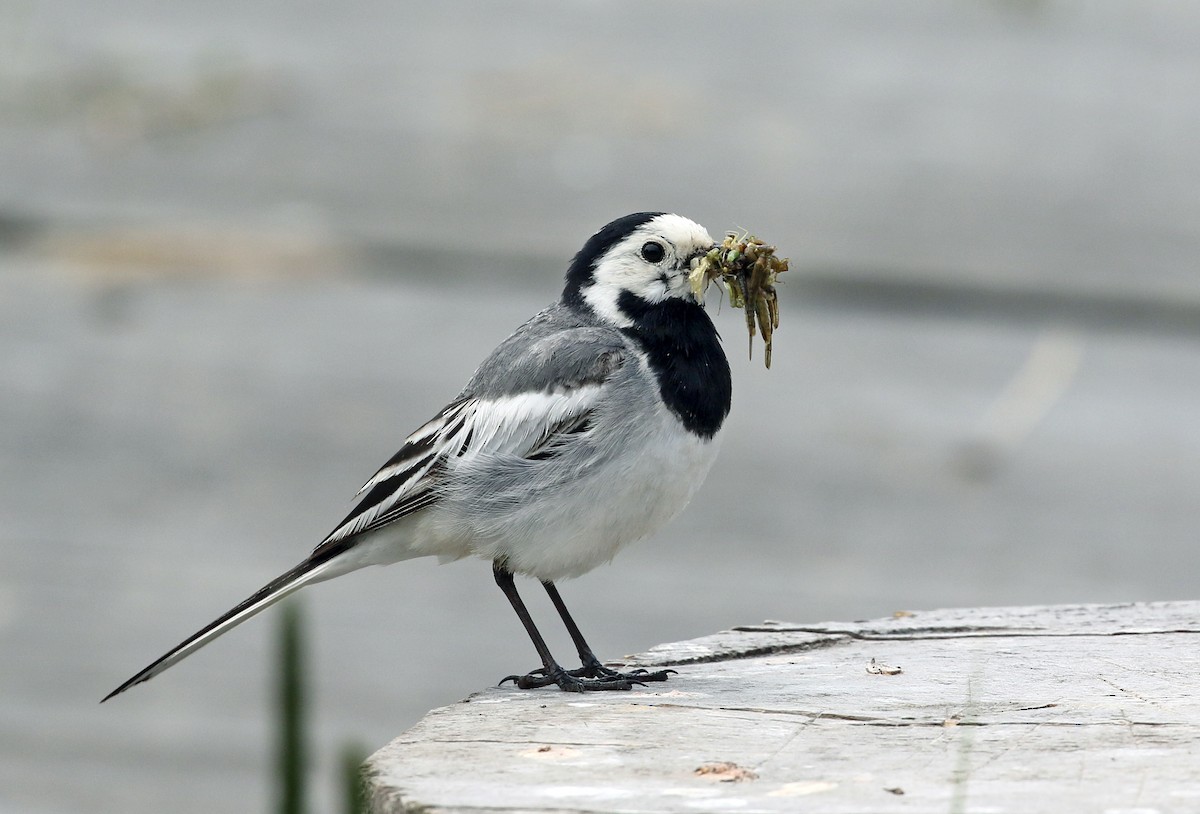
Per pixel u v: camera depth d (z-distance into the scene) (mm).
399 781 4844
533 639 7664
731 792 4707
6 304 17766
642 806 4559
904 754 5188
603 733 5531
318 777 10086
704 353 7770
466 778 4891
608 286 8000
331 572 8016
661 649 7605
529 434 7586
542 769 5020
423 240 18969
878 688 6301
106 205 19562
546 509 7543
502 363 7906
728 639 7656
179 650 7664
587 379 7590
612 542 7730
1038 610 8180
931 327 18000
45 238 19172
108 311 17609
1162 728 5449
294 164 20750
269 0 26062
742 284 8188
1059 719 5613
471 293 18328
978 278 18109
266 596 7875
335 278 18109
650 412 7547
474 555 7953
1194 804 4512
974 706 5848
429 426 7945
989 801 4559
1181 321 17812
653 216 8047
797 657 7230
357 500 8000
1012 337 18047
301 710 4555
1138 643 7168
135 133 21391
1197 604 8297
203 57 23172
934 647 7242
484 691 6582
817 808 4531
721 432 7848
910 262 18422
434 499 7719
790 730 5566
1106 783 4750
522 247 18500
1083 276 18500
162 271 18281
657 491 7629
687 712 5855
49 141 21141
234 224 19375
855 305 18703
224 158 20688
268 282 18500
